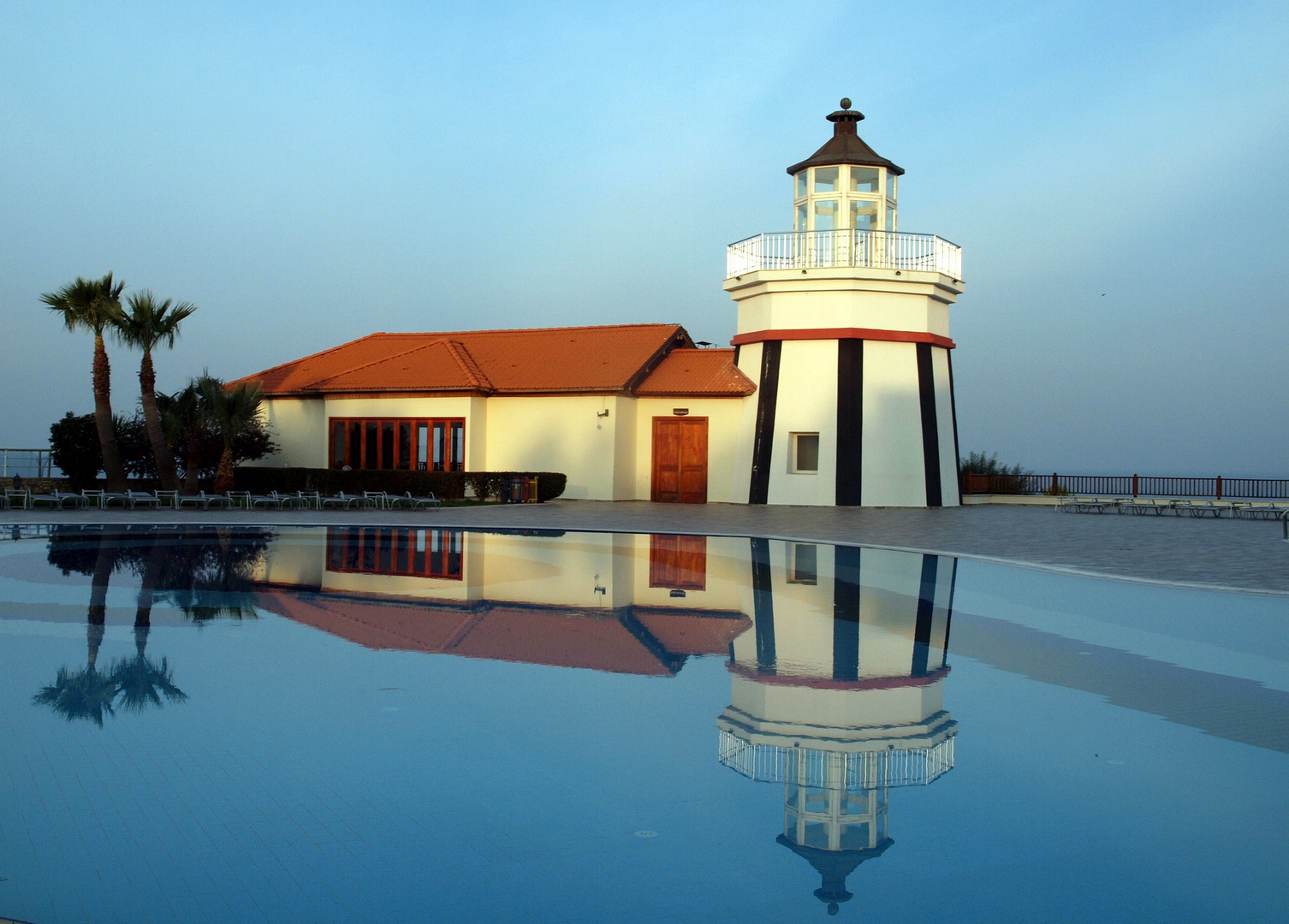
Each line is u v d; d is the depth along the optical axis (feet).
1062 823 16.88
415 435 111.34
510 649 30.35
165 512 86.74
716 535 71.77
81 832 16.01
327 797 17.65
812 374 106.52
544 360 117.80
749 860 15.26
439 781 18.52
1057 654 30.50
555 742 20.99
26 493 91.71
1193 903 13.93
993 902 13.97
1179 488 120.98
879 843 15.92
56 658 28.37
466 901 13.82
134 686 25.29
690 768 19.39
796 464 110.52
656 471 112.88
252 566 50.29
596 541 67.36
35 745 20.36
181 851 15.31
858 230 107.45
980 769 19.60
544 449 111.04
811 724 22.57
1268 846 15.99
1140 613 38.04
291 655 29.14
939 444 109.40
